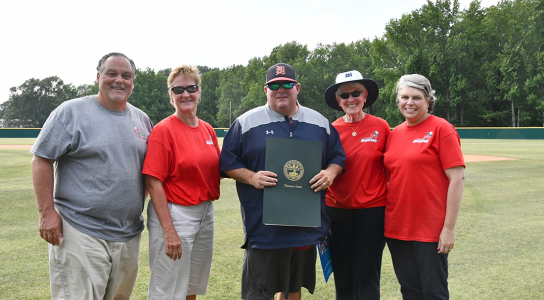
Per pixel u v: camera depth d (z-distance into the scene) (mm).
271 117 2682
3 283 3402
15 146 25141
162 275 2635
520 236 4887
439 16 45875
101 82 2451
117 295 2729
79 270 2342
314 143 2525
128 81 2508
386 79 48344
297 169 2488
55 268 2387
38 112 87000
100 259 2385
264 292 2617
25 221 5668
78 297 2350
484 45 46188
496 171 11281
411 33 46688
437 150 2553
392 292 3316
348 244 3004
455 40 44875
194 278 2846
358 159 2904
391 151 2770
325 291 3422
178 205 2664
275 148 2480
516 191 8133
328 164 2762
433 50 45625
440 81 45438
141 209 2635
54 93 89188
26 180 9711
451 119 47125
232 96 74438
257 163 2584
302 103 60031
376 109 56344
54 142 2318
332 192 3012
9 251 4281
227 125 74625
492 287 3359
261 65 73375
